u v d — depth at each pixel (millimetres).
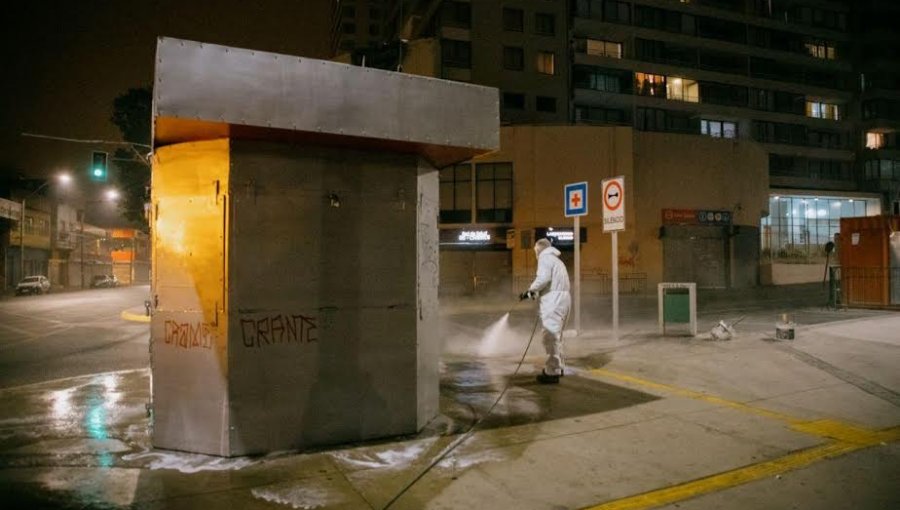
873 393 6816
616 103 52688
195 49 4141
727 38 58188
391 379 5223
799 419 5828
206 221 4699
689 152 35875
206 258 4699
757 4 60188
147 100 29938
